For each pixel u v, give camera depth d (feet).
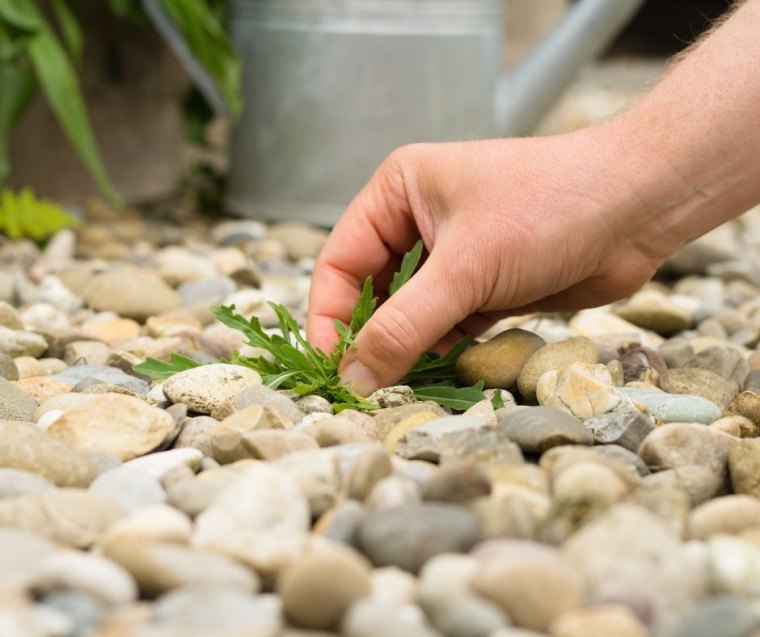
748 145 2.38
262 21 3.75
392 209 2.52
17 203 3.55
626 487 2.00
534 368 2.39
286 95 3.75
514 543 1.83
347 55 3.68
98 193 4.36
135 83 4.44
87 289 3.05
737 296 3.35
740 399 2.37
